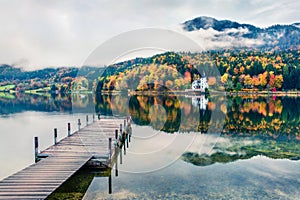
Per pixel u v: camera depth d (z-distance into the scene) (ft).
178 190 21.01
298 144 36.55
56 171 21.61
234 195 20.24
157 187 21.53
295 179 23.35
